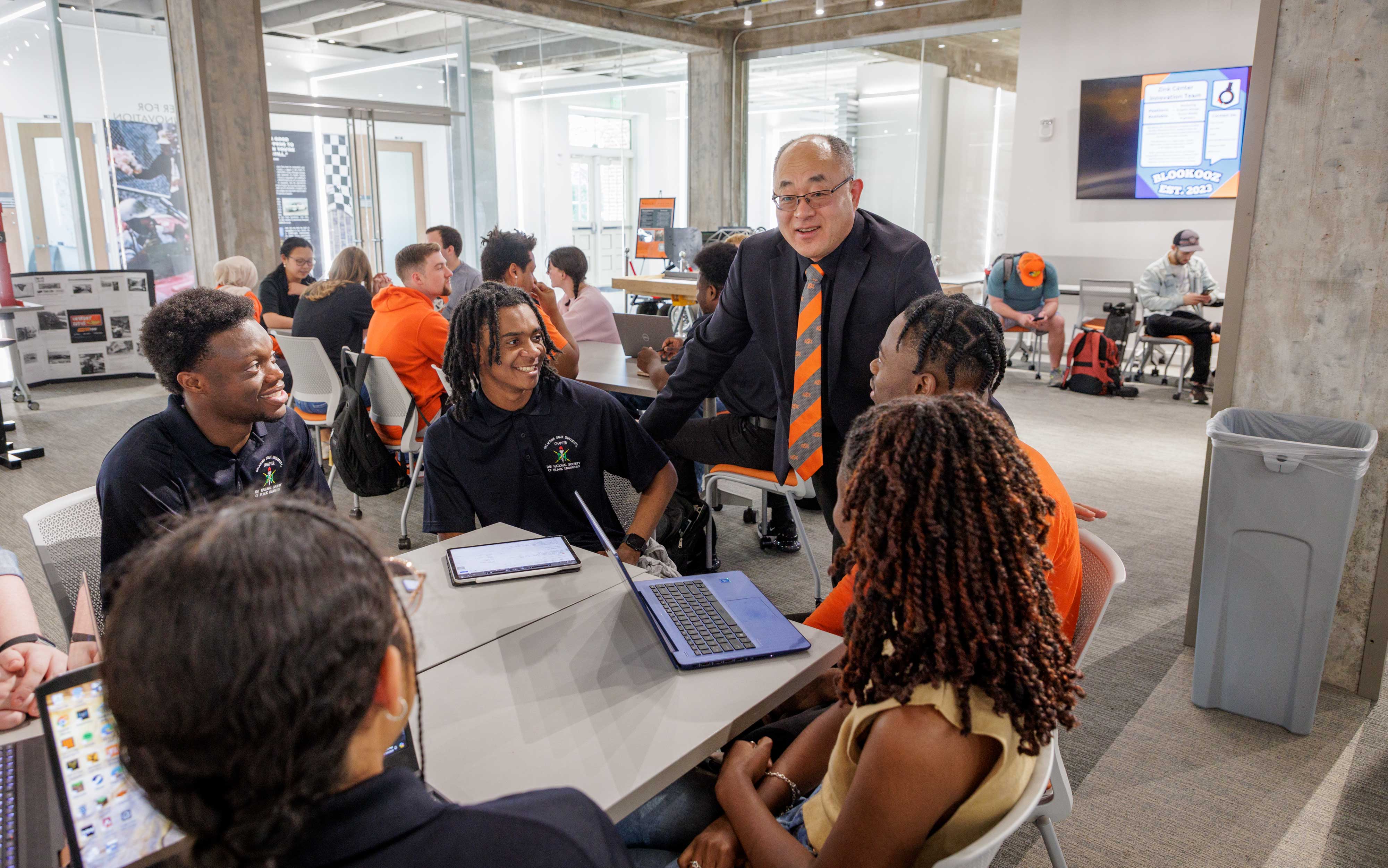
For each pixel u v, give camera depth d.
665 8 9.27
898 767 0.90
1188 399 6.59
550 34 9.13
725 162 10.49
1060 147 7.89
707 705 1.24
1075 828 1.98
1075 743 2.31
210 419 1.69
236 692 0.50
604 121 9.84
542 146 9.35
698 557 3.17
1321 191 2.43
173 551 0.54
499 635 1.45
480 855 0.60
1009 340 9.09
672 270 8.35
